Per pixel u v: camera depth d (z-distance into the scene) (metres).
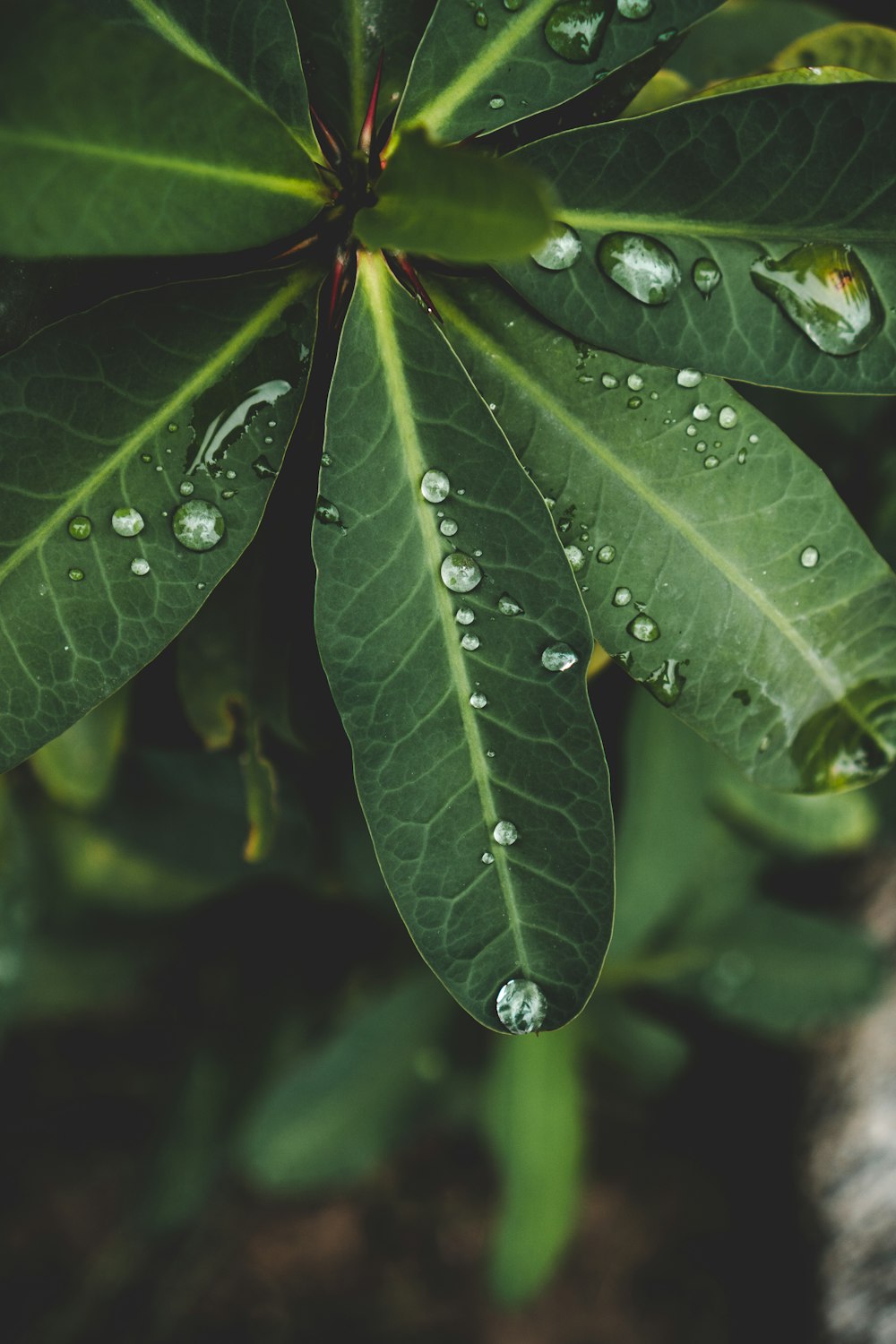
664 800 0.53
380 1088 0.63
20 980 0.56
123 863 0.64
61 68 0.35
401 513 0.38
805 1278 0.67
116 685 0.38
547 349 0.39
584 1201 0.82
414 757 0.38
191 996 0.77
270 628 0.42
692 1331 0.78
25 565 0.38
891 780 0.60
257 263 0.39
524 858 0.38
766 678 0.40
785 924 0.66
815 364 0.39
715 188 0.38
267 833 0.44
